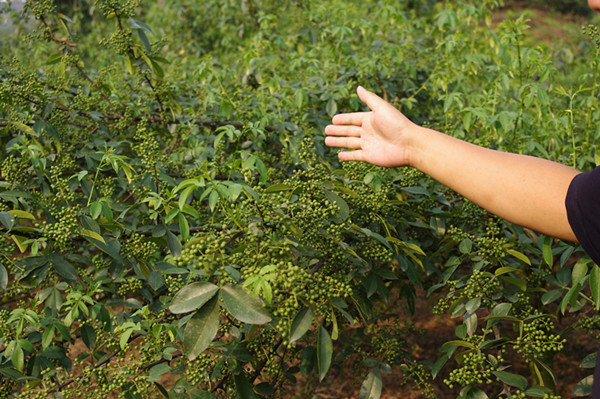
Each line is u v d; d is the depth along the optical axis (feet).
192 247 4.15
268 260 4.41
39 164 6.88
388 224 6.46
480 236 6.92
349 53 12.11
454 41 11.46
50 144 8.34
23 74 7.97
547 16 47.21
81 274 6.76
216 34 20.75
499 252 6.27
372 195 6.28
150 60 8.59
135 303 6.80
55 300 6.74
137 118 9.39
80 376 5.79
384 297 6.52
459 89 11.86
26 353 6.08
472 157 3.72
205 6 20.53
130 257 6.57
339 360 7.97
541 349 5.60
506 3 47.67
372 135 4.37
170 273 6.13
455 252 7.73
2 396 5.95
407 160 4.09
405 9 21.70
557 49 18.71
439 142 3.90
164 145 10.12
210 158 9.10
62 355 6.12
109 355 6.38
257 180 8.50
